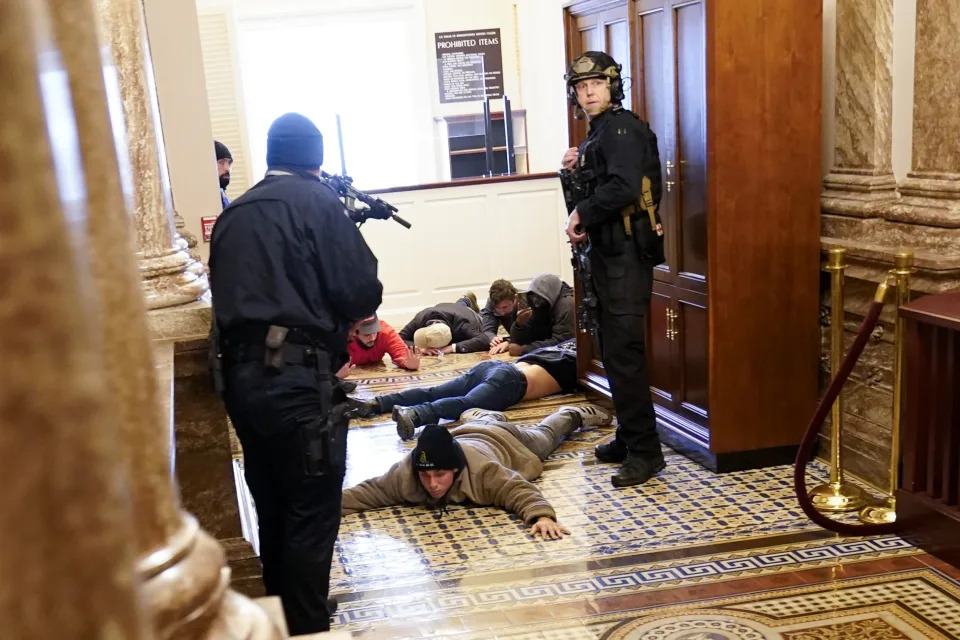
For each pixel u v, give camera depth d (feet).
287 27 30.07
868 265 13.41
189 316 9.95
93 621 1.35
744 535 12.14
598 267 13.98
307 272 8.98
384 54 30.76
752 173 13.83
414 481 13.71
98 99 2.72
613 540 12.25
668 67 14.82
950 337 10.82
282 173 9.40
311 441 8.95
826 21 14.64
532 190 26.37
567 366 18.75
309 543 9.27
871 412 13.58
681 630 9.91
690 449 14.99
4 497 1.28
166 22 15.14
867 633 9.66
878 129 13.66
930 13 12.91
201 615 2.84
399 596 11.09
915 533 11.47
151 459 2.89
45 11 1.45
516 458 14.51
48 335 1.33
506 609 10.61
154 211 10.07
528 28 30.71
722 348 14.08
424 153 31.30
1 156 1.32
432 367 21.52
